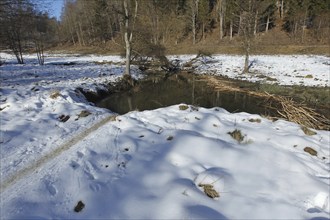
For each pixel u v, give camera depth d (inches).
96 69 837.8
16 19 555.5
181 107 297.3
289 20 1422.2
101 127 257.6
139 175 174.6
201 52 1010.7
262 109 446.9
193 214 135.2
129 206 145.8
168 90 628.7
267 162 184.7
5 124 278.1
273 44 1315.2
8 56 1552.7
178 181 165.2
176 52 1334.9
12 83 566.3
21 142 237.0
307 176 168.9
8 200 155.3
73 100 382.9
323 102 464.1
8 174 183.8
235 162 185.0
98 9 685.3
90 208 146.6
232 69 843.4
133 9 719.7
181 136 218.1
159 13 1578.5
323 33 1309.1
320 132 250.1
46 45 2150.6
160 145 211.0
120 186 163.6
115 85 620.4
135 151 205.6
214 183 161.0
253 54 1157.7
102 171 182.4
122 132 239.8
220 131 235.8
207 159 189.6
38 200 155.4
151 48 866.8
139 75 789.2
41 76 687.7
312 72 711.7
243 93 559.5
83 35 2094.0
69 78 655.8
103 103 510.9
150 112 291.0
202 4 1610.5
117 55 1387.8
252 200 148.3
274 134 229.5
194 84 682.8
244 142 215.3
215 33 1674.5
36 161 200.4
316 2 1334.9
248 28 783.1
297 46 1197.1
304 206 144.7
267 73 745.6
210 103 502.6
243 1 831.7
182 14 1769.2
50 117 299.1
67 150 214.1
